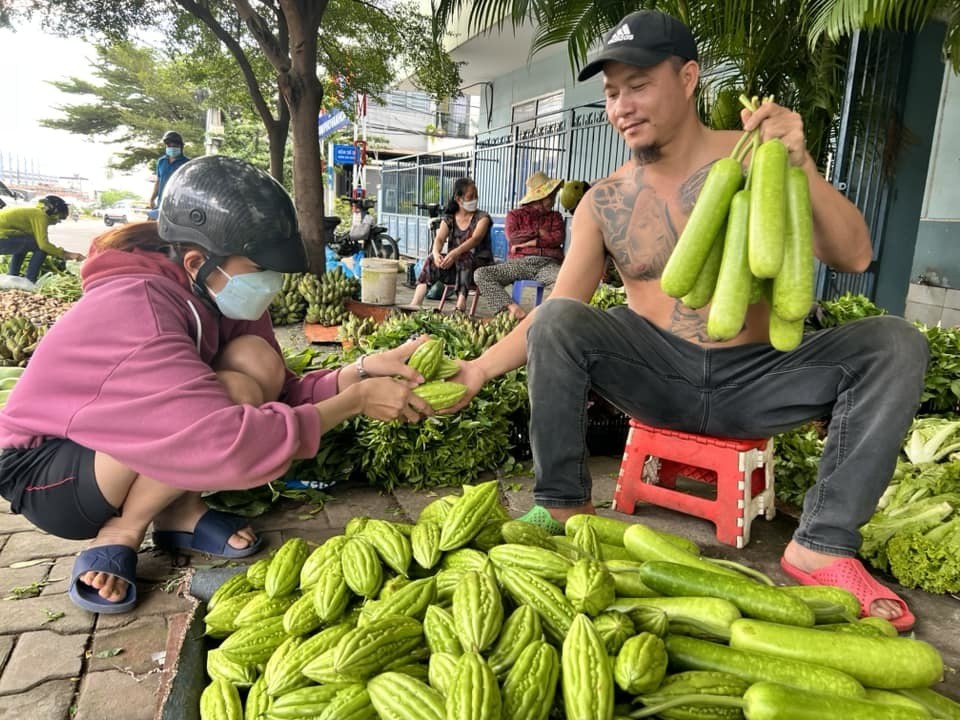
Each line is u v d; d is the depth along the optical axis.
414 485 3.76
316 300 9.11
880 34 6.74
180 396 2.15
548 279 8.47
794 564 2.71
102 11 13.55
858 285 8.36
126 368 2.19
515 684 1.41
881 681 1.50
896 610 2.42
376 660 1.54
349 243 14.47
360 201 14.83
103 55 41.00
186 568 2.79
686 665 1.56
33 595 2.57
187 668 1.73
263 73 16.25
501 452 3.99
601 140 12.57
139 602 2.54
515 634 1.54
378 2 14.09
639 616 1.64
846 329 2.62
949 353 5.17
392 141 34.69
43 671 2.14
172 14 14.19
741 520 3.05
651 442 3.28
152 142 48.03
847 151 6.50
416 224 20.91
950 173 7.55
